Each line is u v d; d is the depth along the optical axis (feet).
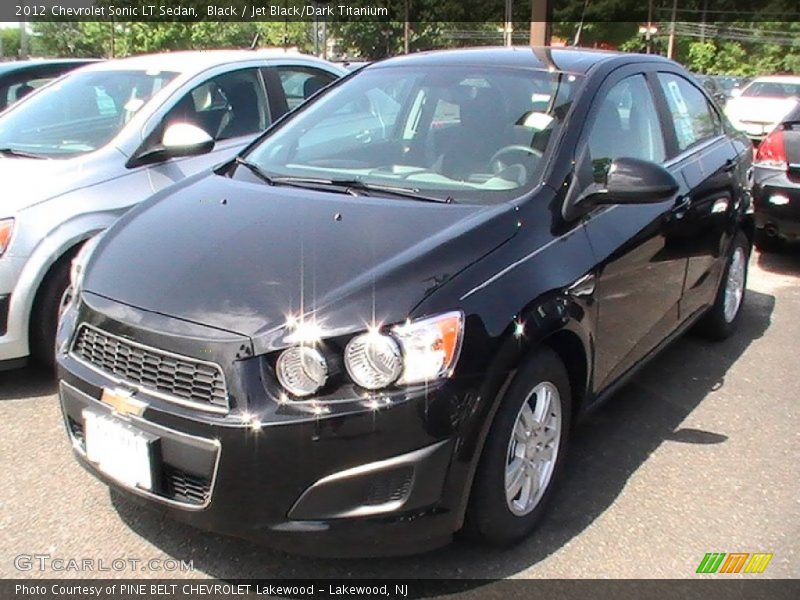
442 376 8.25
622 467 11.74
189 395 8.36
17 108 17.40
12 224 13.24
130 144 15.37
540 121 11.42
